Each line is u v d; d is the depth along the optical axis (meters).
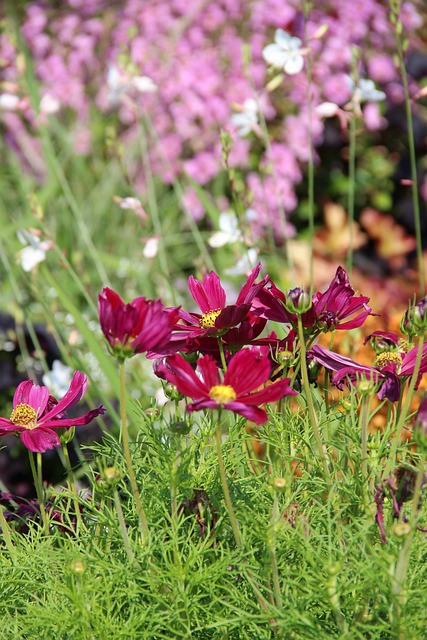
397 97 2.61
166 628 0.92
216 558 0.96
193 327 0.98
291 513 0.96
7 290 1.97
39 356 1.44
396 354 1.01
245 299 0.96
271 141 2.65
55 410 1.00
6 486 1.38
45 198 2.11
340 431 1.02
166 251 2.42
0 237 1.67
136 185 2.65
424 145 2.64
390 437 1.03
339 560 0.91
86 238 1.61
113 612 0.96
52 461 1.34
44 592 0.96
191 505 0.96
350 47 1.34
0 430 0.98
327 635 0.90
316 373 1.02
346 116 1.36
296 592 0.92
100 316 0.90
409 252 2.52
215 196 2.62
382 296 2.23
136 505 0.97
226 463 1.01
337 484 0.97
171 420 0.97
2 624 0.94
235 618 0.92
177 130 2.66
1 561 0.98
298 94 2.64
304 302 0.94
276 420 1.01
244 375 0.91
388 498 0.94
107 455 1.03
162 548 0.94
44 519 1.00
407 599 0.89
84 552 0.97
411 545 0.94
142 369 1.71
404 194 2.69
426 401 0.89
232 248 1.50
